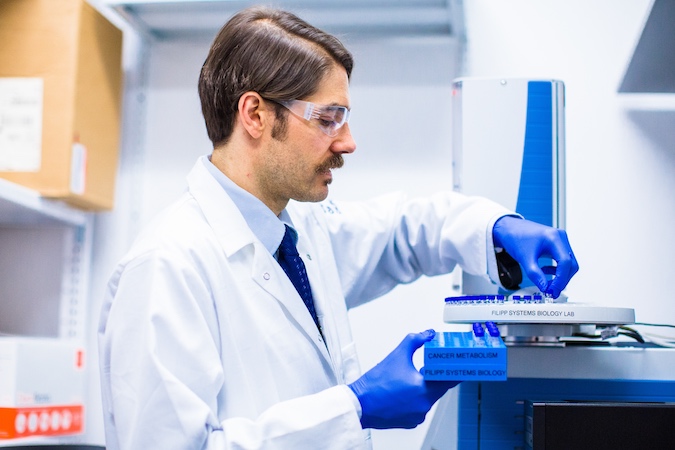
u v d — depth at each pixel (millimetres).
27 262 1816
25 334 1794
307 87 1037
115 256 1833
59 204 1651
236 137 1090
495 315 960
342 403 902
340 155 1091
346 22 1733
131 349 925
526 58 1727
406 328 1728
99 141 1690
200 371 909
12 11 1612
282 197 1105
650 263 1652
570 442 833
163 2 1614
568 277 1053
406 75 1778
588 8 1720
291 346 1030
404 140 1766
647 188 1668
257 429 878
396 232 1343
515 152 1305
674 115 1679
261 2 1616
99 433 1779
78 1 1597
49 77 1588
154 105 1857
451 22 1701
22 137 1581
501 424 994
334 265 1265
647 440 829
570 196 1684
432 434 1089
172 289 940
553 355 996
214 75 1090
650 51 1431
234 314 1005
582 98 1701
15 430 1483
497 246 1180
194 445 859
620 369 991
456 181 1340
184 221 1048
